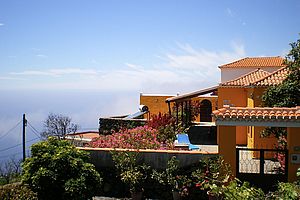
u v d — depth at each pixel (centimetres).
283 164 1368
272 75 2048
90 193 1119
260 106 1867
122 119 2530
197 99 3447
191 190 1323
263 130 1680
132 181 1330
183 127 2312
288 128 1312
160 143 1694
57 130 2920
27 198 969
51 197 1078
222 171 1293
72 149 1151
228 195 943
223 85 2308
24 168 1092
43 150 1105
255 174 1310
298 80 1642
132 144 1592
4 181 1330
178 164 1360
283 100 1653
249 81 2311
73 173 1090
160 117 2250
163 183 1342
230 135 1318
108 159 1438
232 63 3381
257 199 923
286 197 873
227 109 1360
